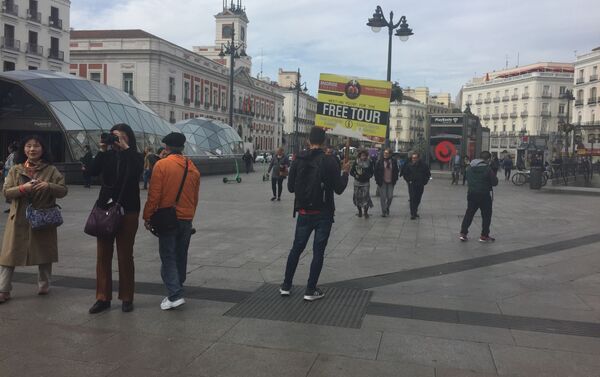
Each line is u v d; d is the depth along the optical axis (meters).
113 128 4.80
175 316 4.71
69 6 54.94
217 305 5.05
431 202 15.70
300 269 6.59
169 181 4.83
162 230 4.80
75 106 23.12
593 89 67.50
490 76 103.25
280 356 3.83
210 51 90.69
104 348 3.95
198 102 65.69
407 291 5.62
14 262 5.04
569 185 23.50
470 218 8.73
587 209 14.05
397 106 123.69
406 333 4.34
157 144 27.75
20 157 5.19
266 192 18.55
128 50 56.19
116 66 56.84
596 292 5.66
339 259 7.21
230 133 39.31
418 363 3.74
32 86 22.22
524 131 80.75
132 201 4.80
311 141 5.24
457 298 5.38
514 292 5.63
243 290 5.60
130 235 4.81
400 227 10.29
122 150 4.76
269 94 92.19
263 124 89.69
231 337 4.20
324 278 6.16
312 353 3.89
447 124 30.92
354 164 11.56
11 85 22.47
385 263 6.98
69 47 56.16
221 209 13.09
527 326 4.55
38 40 50.84
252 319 4.65
